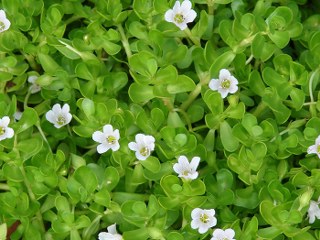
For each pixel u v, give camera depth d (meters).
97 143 0.28
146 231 0.25
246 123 0.26
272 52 0.27
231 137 0.26
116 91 0.28
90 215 0.26
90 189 0.25
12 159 0.26
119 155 0.26
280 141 0.26
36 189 0.26
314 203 0.26
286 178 0.28
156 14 0.28
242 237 0.25
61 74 0.27
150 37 0.27
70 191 0.25
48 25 0.28
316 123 0.26
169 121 0.27
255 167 0.25
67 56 0.28
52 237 0.26
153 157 0.25
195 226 0.24
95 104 0.26
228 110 0.26
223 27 0.27
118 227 0.27
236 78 0.28
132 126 0.27
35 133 0.28
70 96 0.28
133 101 0.26
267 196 0.26
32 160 0.26
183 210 0.25
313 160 0.27
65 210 0.25
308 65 0.28
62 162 0.26
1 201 0.26
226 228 0.25
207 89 0.27
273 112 0.28
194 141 0.25
